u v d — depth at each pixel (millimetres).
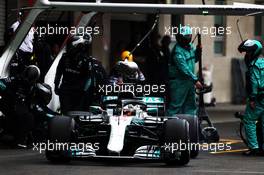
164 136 35219
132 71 38469
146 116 36625
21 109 42375
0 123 42812
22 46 43906
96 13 45938
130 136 35438
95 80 42688
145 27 74188
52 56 51188
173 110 43438
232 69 81188
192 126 38031
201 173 33938
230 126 58906
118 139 34781
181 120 35531
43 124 43469
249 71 41375
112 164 36500
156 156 35531
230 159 39375
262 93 41250
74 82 42500
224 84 80750
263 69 41312
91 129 37125
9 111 42438
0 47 45312
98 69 42750
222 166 36531
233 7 37406
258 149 41219
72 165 35969
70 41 42500
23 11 44094
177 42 43344
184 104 43656
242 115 42844
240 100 81312
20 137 42812
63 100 42594
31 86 42656
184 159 35812
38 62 45719
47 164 36281
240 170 35250
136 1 69000
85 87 42531
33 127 42812
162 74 55906
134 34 74312
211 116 67062
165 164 36688
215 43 79938
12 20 60344
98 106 38656
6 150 41938
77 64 42281
